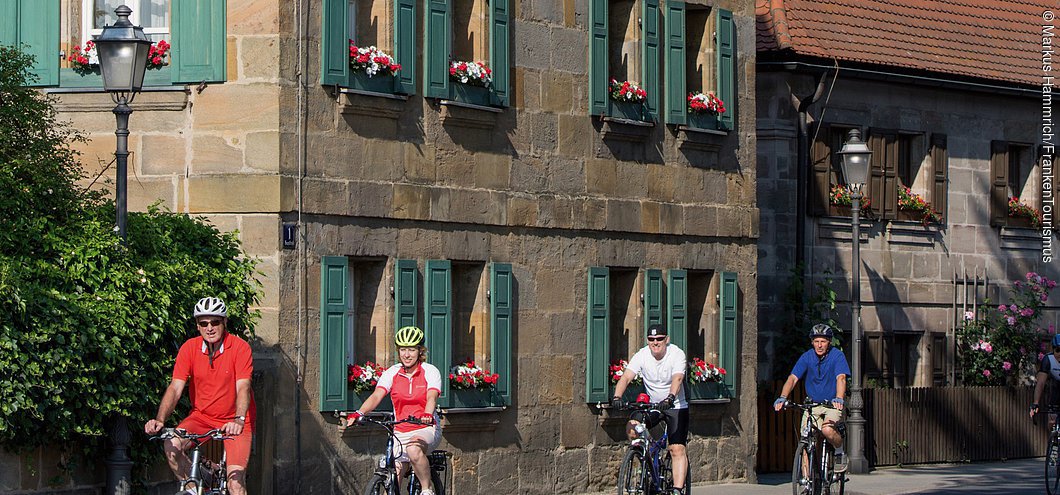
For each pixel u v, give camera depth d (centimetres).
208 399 1723
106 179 2272
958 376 3794
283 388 2216
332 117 2281
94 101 2272
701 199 2883
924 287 3706
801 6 3500
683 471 2183
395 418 1911
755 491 2789
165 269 1898
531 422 2583
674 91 2812
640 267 2770
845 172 3072
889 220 3616
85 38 2311
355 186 2306
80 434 1820
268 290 2214
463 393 2461
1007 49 3881
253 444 2166
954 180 3775
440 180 2436
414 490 1902
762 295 3397
